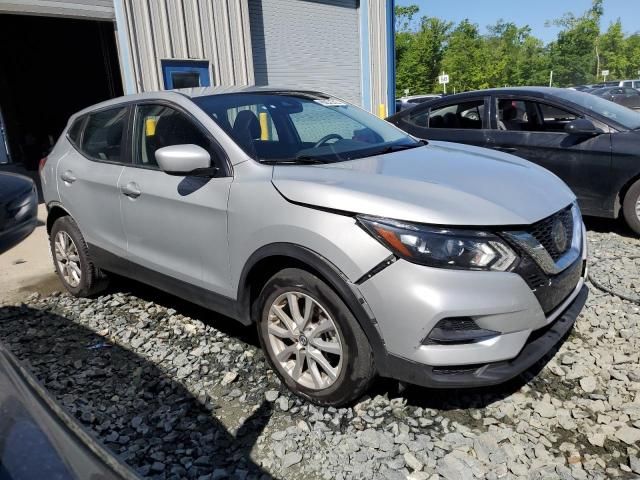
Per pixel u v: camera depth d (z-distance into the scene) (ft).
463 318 7.64
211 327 12.46
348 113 13.06
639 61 212.23
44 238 21.06
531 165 11.02
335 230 8.13
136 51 29.30
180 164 9.61
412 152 11.05
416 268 7.62
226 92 11.99
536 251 8.13
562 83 215.72
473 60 174.19
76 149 14.11
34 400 4.25
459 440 8.21
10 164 43.70
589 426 8.46
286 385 9.48
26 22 44.09
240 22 34.47
